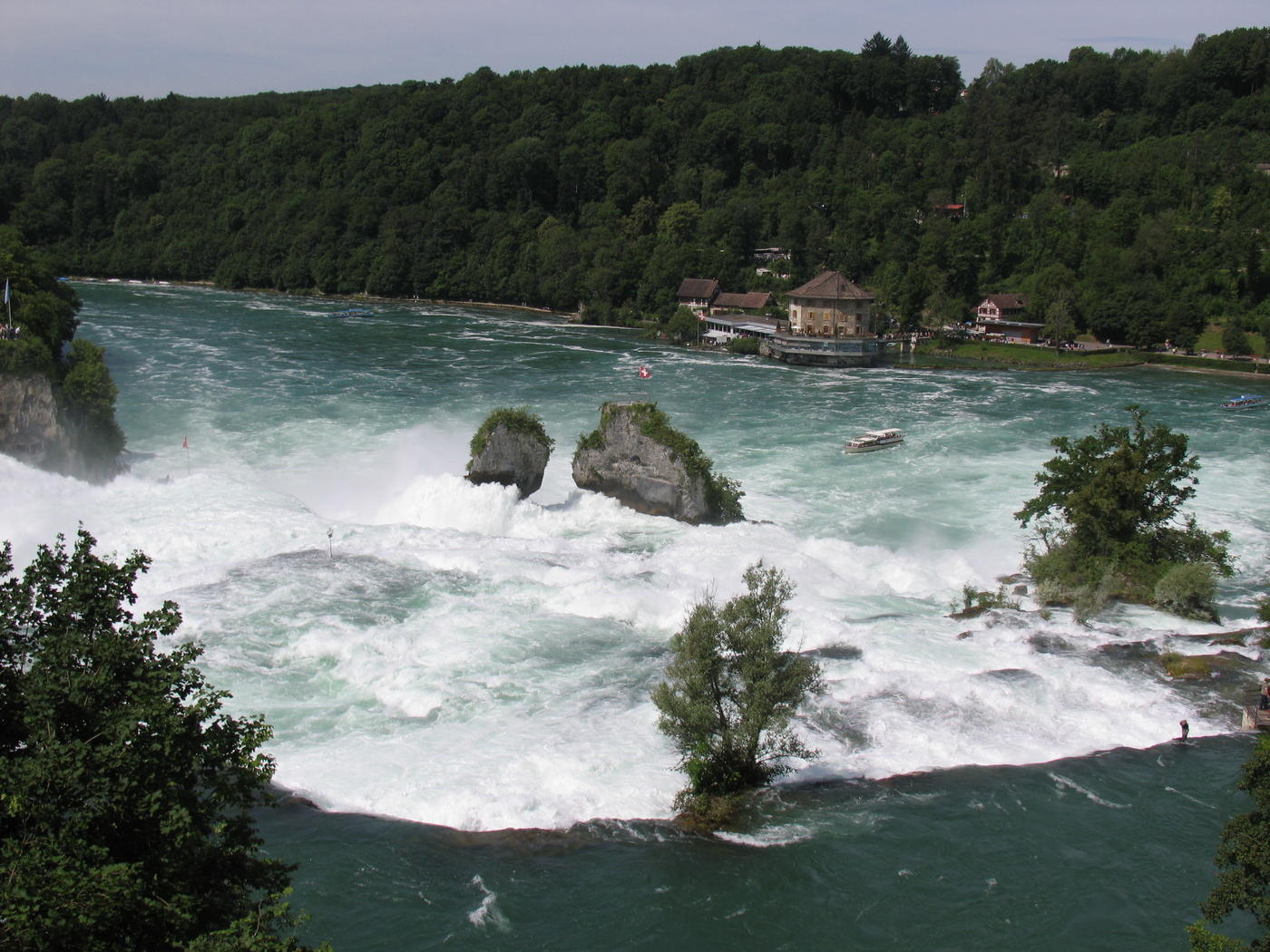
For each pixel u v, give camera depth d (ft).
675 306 650.43
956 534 239.91
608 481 246.06
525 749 140.56
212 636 167.02
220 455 288.10
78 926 71.15
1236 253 580.71
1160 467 212.84
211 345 490.08
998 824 132.46
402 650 164.86
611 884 120.47
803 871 123.44
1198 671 166.61
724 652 144.77
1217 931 116.06
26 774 75.36
